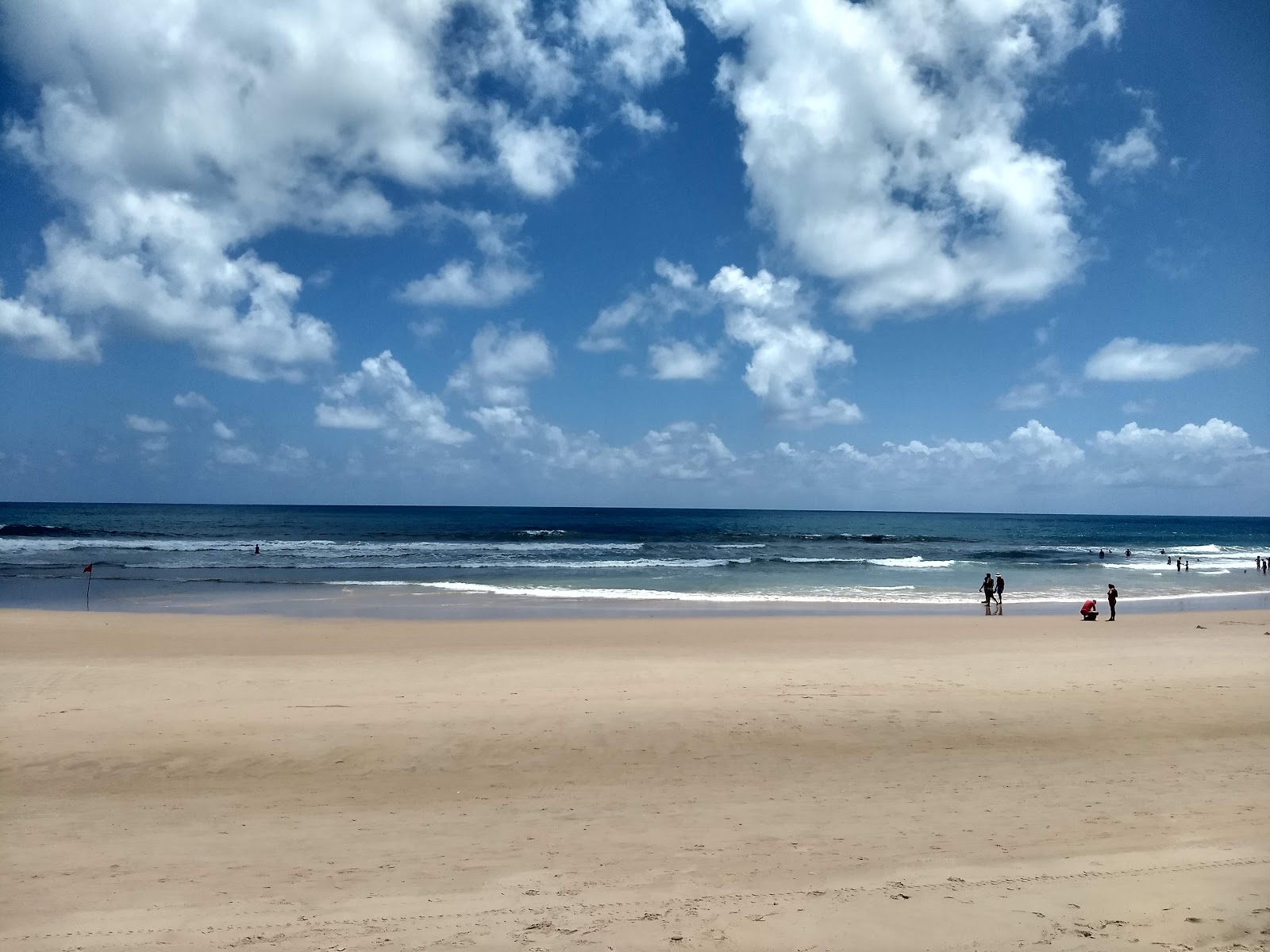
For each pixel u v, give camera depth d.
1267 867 5.76
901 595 33.59
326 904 5.38
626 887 5.61
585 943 4.64
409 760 9.50
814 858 6.18
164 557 48.28
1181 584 40.94
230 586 33.41
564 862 6.20
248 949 4.66
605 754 9.73
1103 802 7.75
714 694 12.93
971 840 6.58
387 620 23.94
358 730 10.70
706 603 29.61
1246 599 33.72
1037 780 8.64
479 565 46.16
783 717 11.47
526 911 5.18
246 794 8.29
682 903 5.27
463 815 7.58
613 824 7.23
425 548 60.19
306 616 25.19
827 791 8.28
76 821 7.39
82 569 40.03
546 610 27.22
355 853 6.50
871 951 4.46
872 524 167.88
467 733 10.59
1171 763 9.33
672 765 9.34
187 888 5.72
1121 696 12.94
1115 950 4.41
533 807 7.82
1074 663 16.16
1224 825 6.96
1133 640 20.11
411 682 13.87
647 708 11.93
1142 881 5.48
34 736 10.29
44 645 17.89
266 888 5.71
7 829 7.15
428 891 5.62
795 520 173.75
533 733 10.61
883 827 7.02
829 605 29.44
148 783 8.64
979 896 5.22
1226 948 4.43
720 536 90.62
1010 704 12.30
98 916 5.19
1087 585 40.22
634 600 30.33
